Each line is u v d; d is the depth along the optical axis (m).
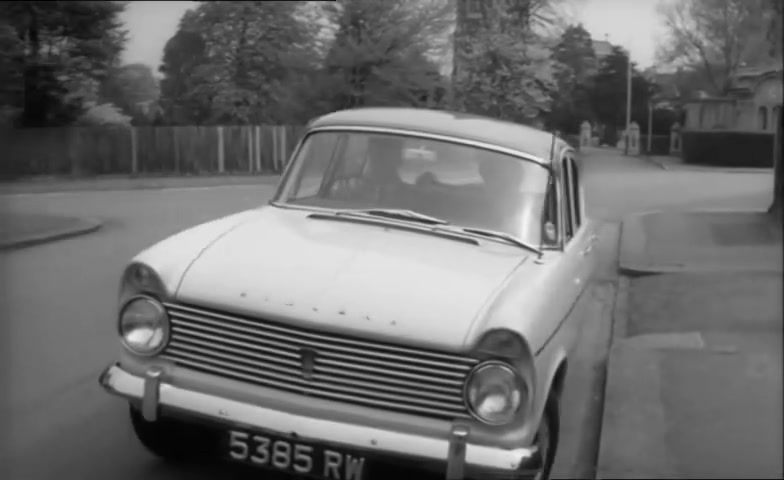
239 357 2.61
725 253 3.23
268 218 3.23
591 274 3.50
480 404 2.46
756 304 3.07
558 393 2.99
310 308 2.55
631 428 2.92
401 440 2.47
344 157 3.40
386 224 3.15
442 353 2.47
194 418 2.64
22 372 3.62
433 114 3.47
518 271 2.83
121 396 2.74
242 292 2.63
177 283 2.71
